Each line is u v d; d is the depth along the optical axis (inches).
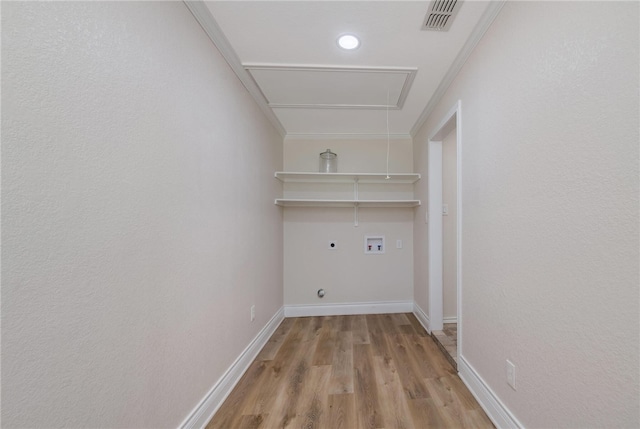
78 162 27.0
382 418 52.5
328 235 117.0
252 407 56.1
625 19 26.2
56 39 25.0
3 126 21.3
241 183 68.9
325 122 104.6
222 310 58.1
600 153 28.9
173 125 41.8
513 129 44.2
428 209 95.3
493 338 50.8
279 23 52.1
